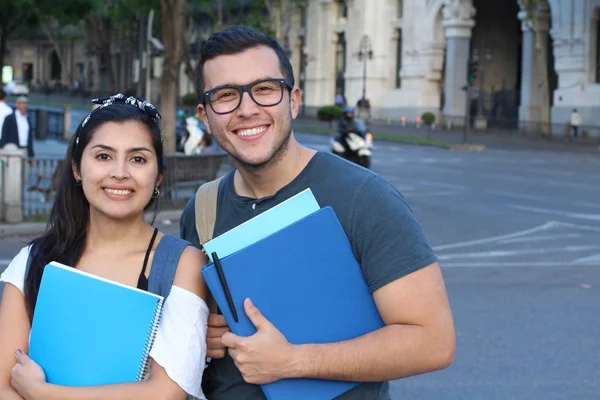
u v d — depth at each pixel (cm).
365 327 287
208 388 305
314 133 5322
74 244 296
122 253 294
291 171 308
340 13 7175
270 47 301
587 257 1267
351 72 6912
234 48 297
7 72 11938
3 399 280
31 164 1493
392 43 6706
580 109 5144
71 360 273
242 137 300
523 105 5638
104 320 274
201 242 324
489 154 3916
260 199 310
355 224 291
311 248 282
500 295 1000
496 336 813
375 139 4922
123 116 291
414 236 288
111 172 285
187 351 276
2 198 1407
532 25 5362
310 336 282
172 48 1994
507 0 6906
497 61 6944
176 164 1580
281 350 273
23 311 292
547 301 970
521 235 1476
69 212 297
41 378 272
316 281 283
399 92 6581
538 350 770
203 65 303
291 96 307
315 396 282
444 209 1819
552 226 1579
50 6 3002
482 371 710
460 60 6053
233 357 277
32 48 11612
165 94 2012
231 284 276
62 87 9675
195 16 6544
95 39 8812
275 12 7238
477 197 2052
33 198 1586
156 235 299
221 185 329
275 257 279
